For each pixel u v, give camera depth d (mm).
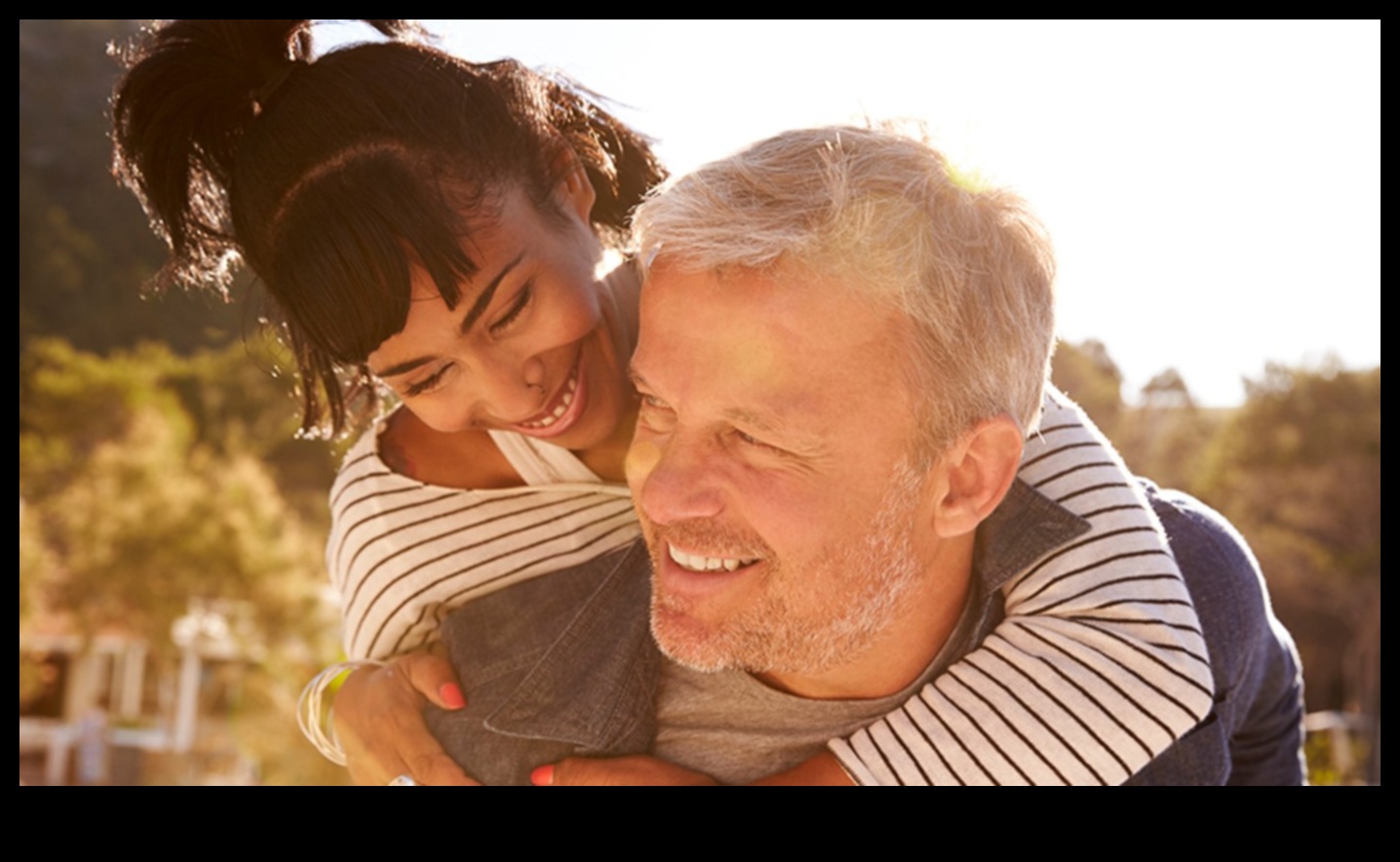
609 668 1672
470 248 1770
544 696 1710
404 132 1789
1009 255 1405
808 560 1385
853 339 1344
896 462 1384
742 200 1337
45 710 23906
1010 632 1567
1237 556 1795
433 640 1976
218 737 21266
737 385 1343
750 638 1428
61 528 19391
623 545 1887
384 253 1750
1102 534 1622
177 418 21547
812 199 1332
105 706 24359
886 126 1428
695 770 1651
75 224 25766
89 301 25234
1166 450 32188
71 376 21031
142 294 2148
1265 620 1849
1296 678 2090
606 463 1987
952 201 1378
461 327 1788
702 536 1383
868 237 1331
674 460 1383
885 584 1427
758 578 1402
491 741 1744
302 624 19938
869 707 1592
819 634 1424
